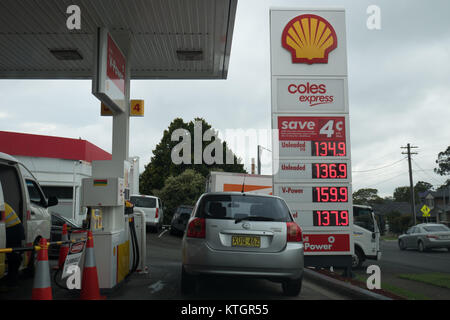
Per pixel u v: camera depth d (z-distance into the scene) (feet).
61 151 87.10
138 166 127.34
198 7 28.66
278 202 21.86
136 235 28.86
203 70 41.73
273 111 31.76
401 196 352.49
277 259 20.13
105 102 26.45
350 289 23.41
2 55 38.06
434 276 35.63
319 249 30.94
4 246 21.39
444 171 248.52
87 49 36.65
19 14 29.96
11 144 80.12
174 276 27.96
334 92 32.14
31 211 26.61
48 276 16.71
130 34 32.09
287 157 31.42
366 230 43.06
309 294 23.41
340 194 31.40
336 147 31.76
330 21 32.50
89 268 19.58
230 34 33.12
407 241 79.56
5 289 23.35
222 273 20.01
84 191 22.41
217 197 21.40
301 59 32.12
